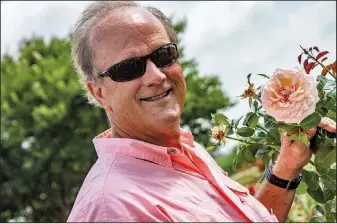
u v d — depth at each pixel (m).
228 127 3.00
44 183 18.66
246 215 2.32
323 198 3.09
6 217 19.19
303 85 2.37
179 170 2.29
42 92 18.20
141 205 2.05
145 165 2.22
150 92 2.28
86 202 2.09
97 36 2.32
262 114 2.86
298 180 2.79
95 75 2.35
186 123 17.39
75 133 17.95
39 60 20.50
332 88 2.75
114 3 2.40
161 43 2.32
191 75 17.62
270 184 2.78
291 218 4.64
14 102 18.97
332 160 2.69
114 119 2.40
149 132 2.35
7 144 18.22
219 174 2.57
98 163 2.31
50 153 18.05
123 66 2.28
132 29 2.30
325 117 2.75
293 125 2.49
